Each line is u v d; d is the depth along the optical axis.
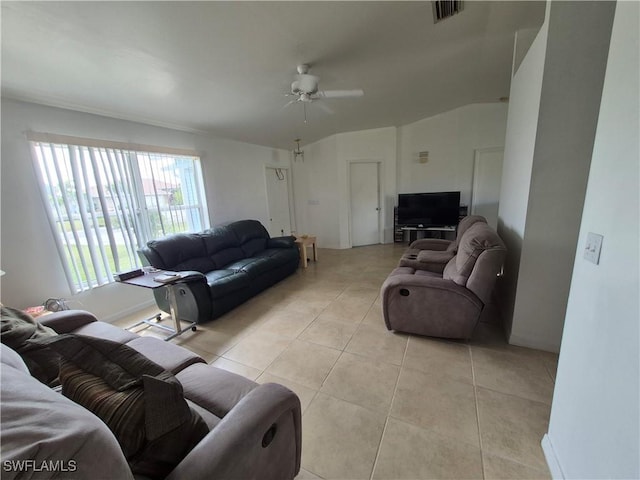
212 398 1.15
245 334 2.49
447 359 1.98
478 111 4.93
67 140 2.57
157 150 3.38
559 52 1.59
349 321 2.64
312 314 2.83
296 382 1.83
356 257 5.09
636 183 0.75
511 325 2.10
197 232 3.76
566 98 1.63
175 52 2.02
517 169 2.19
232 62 2.27
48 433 0.47
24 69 1.96
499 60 2.96
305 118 4.16
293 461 1.08
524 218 1.92
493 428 1.41
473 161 5.11
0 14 1.44
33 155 2.39
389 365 1.95
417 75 3.15
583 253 1.03
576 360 1.05
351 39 2.21
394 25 2.11
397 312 2.26
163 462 0.75
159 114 3.15
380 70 2.86
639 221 0.73
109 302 2.95
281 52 2.23
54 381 1.32
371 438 1.39
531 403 1.56
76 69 2.05
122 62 2.05
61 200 2.57
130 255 3.13
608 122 0.90
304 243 4.56
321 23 1.94
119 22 1.63
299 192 6.26
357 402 1.63
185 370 1.34
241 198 4.83
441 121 5.25
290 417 1.03
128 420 0.68
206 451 0.75
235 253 3.89
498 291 2.74
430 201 5.33
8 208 2.29
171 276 2.44
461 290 2.04
